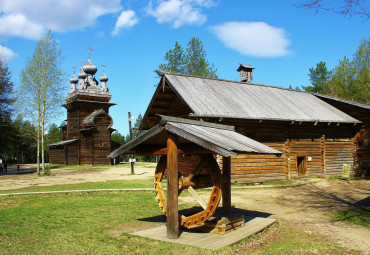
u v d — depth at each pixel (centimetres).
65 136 5953
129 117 3189
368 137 2345
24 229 845
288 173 2038
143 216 1020
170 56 4256
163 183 1942
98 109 4688
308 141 2195
